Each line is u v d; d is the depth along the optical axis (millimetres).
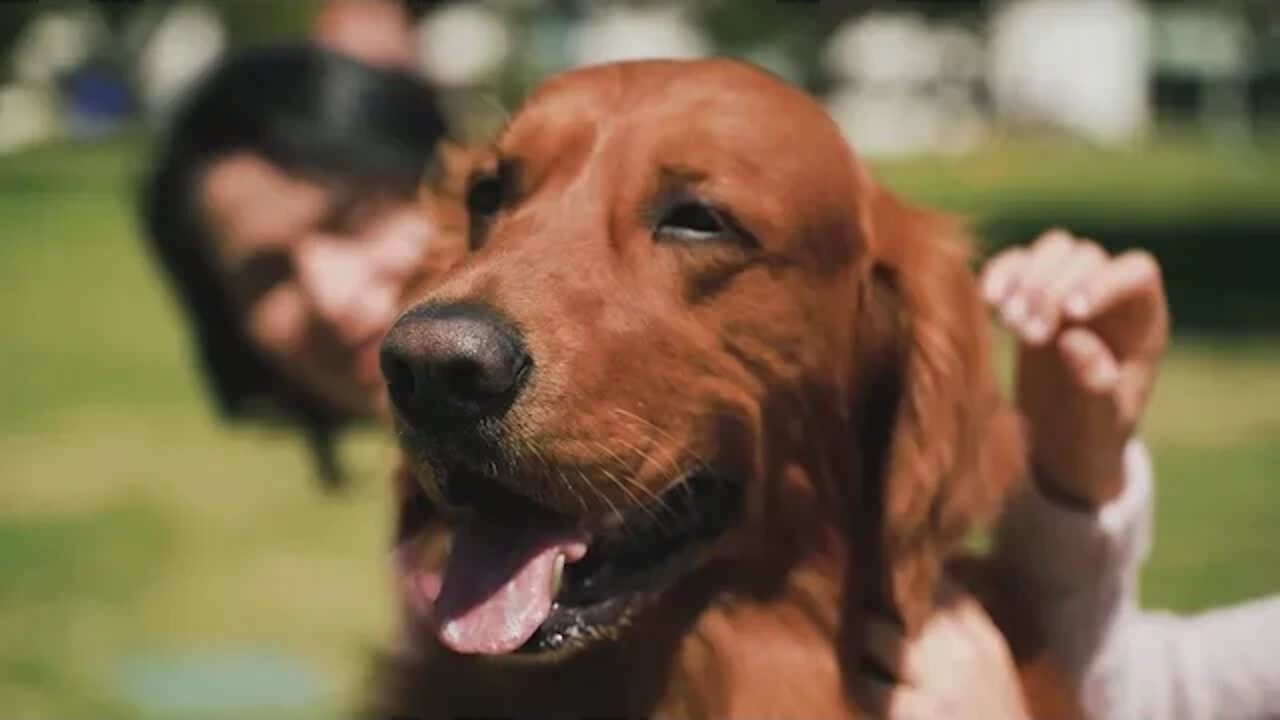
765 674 742
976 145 8930
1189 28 9789
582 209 698
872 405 750
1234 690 747
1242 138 9047
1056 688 731
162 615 1380
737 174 703
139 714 1166
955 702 708
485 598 660
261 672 1242
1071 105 9586
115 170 6695
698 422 697
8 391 2469
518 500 676
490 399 636
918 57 9648
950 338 728
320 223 897
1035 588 742
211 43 8641
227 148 907
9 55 6633
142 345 2902
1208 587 1371
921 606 723
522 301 656
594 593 687
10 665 1263
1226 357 2422
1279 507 1635
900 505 726
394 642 793
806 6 7180
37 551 1599
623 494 671
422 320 634
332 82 909
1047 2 9539
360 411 921
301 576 1509
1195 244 3656
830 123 745
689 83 717
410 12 992
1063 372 694
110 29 8711
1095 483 708
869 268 746
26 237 4613
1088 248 702
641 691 746
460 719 752
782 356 719
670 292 693
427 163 914
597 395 661
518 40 8680
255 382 978
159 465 1972
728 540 724
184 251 938
